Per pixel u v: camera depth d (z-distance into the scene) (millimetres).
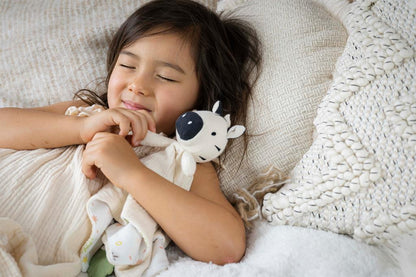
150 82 917
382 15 784
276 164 900
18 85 1130
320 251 698
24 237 671
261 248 756
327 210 758
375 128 722
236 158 929
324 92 913
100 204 750
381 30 762
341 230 753
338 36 984
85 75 1132
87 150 775
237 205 884
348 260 677
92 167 791
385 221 698
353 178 724
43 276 648
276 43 1000
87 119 844
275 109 922
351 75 762
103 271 735
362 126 735
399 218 688
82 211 741
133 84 900
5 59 1140
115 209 761
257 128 936
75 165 810
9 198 738
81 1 1195
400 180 697
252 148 925
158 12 998
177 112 954
